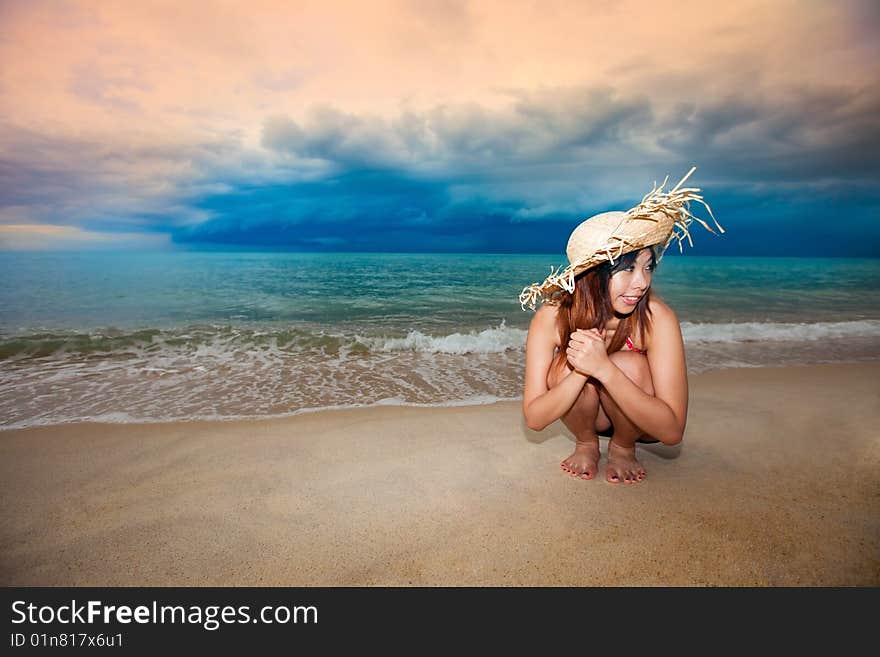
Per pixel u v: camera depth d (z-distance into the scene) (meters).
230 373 4.89
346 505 2.13
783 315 10.11
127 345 6.18
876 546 1.75
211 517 2.05
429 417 3.39
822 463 2.45
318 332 7.48
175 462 2.62
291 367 5.18
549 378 2.09
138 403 3.84
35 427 3.23
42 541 1.89
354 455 2.68
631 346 1.98
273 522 2.01
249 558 1.78
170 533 1.94
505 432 3.04
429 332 7.66
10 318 8.80
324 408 3.70
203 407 3.73
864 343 6.69
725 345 6.54
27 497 2.23
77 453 2.76
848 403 3.48
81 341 6.30
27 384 4.42
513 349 6.21
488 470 2.46
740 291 15.05
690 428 2.97
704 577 1.62
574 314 1.90
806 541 1.79
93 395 4.07
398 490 2.26
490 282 17.06
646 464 2.47
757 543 1.78
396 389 4.30
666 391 1.92
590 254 1.70
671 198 1.59
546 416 1.98
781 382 4.22
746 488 2.20
